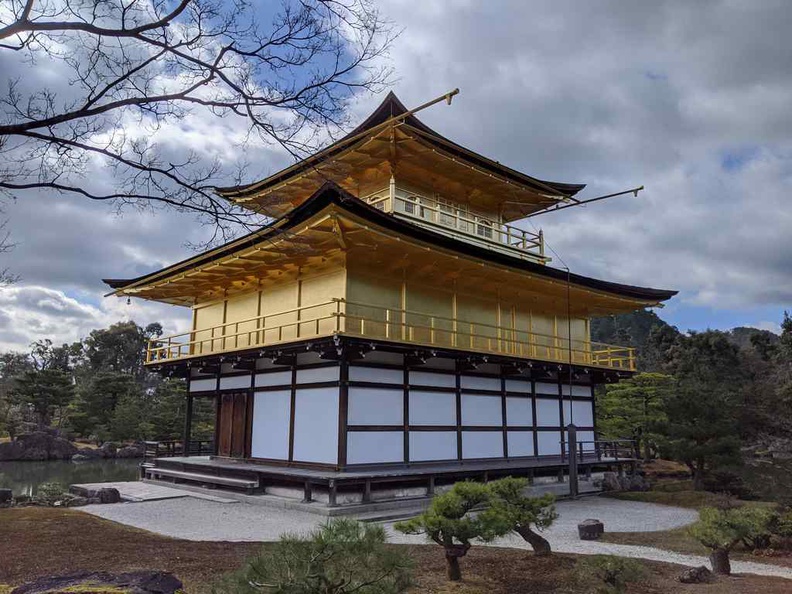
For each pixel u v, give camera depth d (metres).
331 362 19.12
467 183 26.58
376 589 5.91
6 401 57.03
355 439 18.28
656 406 31.95
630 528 15.70
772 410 28.64
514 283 23.77
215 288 25.50
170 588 6.08
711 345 56.94
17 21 5.78
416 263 20.78
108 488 19.73
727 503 18.25
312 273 21.05
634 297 27.72
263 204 9.68
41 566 9.91
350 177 25.14
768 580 10.17
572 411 25.75
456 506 9.80
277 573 5.47
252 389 22.73
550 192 28.19
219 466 21.16
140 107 6.76
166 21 6.36
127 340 87.88
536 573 10.09
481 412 22.89
